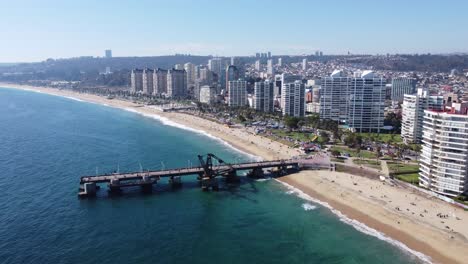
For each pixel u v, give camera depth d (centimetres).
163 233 18600
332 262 16075
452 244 16988
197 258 16375
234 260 16262
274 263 16062
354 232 18650
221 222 19938
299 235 18462
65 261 15825
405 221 19212
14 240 17450
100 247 17050
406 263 15850
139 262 15938
